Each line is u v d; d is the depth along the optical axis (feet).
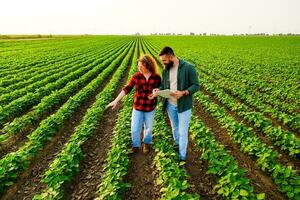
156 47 182.60
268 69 73.77
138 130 23.08
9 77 64.08
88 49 167.84
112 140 26.73
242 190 15.97
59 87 53.06
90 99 45.85
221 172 19.06
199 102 41.57
